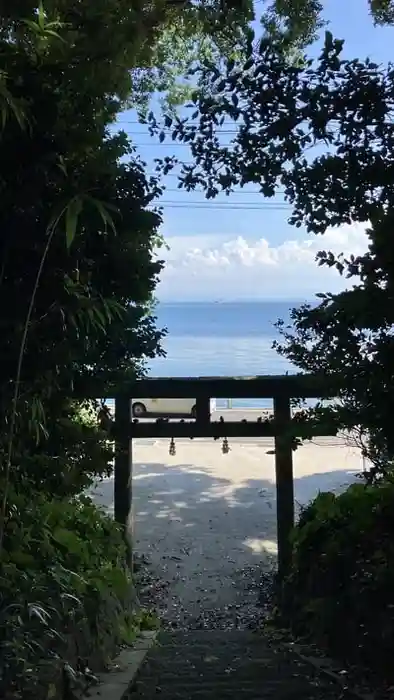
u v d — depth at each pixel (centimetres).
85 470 387
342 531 421
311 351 310
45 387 292
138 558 825
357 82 272
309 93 276
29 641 248
